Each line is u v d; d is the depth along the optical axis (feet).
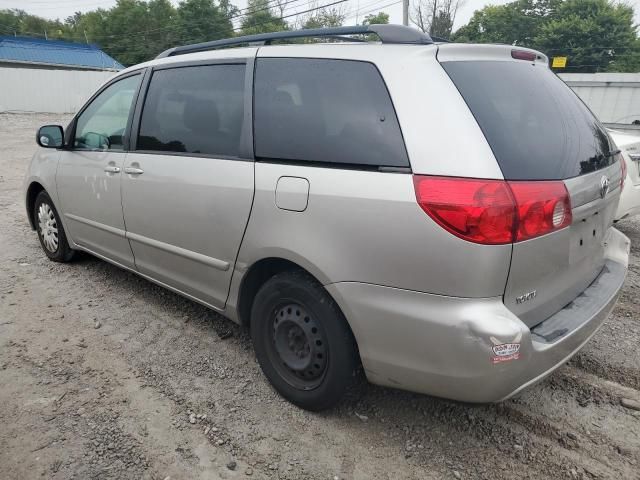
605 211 8.98
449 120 6.95
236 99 9.53
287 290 8.61
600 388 9.68
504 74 8.11
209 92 10.09
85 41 213.05
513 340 6.55
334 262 7.66
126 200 11.72
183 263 10.69
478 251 6.56
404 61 7.57
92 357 10.68
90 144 13.25
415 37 7.89
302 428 8.64
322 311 8.10
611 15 154.92
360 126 7.71
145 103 11.51
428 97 7.17
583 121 9.18
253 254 8.90
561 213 7.21
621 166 9.87
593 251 8.87
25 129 62.95
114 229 12.45
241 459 7.97
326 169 7.89
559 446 8.25
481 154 6.72
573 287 8.39
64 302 13.21
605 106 61.46
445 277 6.77
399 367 7.45
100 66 132.98
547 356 7.10
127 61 191.21
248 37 9.83
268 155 8.79
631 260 16.69
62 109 91.09
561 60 116.78
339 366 8.14
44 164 15.02
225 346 11.17
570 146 8.08
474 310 6.68
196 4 174.50
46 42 132.67
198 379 9.97
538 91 8.49
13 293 13.73
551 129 8.00
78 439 8.30
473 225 6.53
